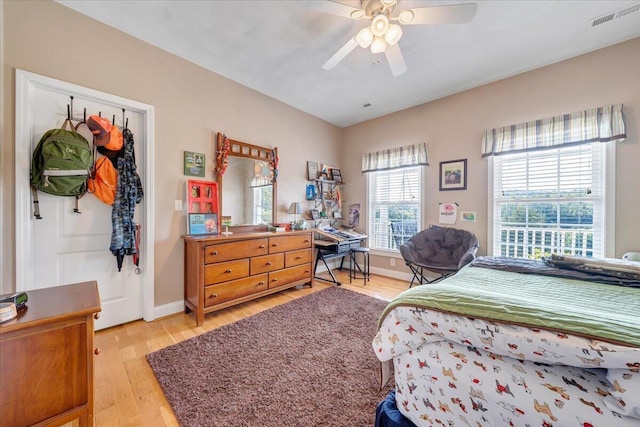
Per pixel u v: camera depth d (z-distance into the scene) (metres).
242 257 2.63
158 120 2.41
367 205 4.29
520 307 0.76
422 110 3.60
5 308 0.89
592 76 2.38
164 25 2.12
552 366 0.73
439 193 3.44
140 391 1.47
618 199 2.27
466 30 2.11
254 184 3.21
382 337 1.03
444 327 0.84
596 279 1.69
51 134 1.83
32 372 0.94
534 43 2.29
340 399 1.40
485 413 0.79
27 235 1.80
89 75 2.03
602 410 0.62
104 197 2.09
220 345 1.95
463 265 2.58
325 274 4.14
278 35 2.22
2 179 1.71
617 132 2.22
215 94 2.84
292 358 1.79
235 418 1.27
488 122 3.01
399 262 3.90
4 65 1.71
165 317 2.46
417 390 0.96
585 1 1.82
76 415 1.03
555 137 2.54
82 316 1.02
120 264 2.18
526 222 2.79
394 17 1.87
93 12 1.98
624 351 0.58
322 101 3.56
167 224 2.48
